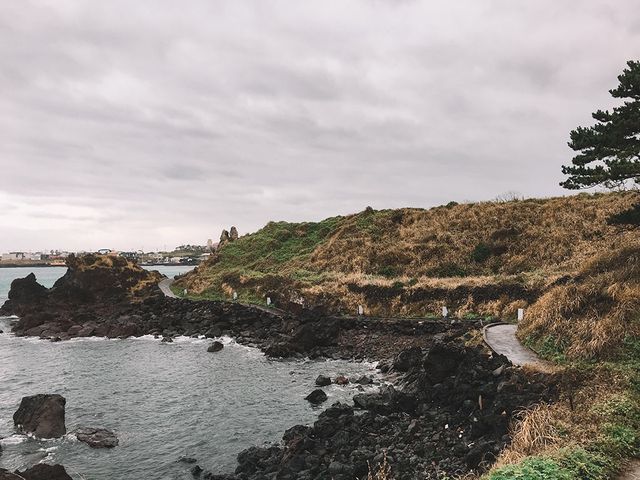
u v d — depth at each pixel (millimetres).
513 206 54719
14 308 63438
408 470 13680
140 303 57438
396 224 62656
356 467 14148
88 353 38344
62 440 19531
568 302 21734
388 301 41219
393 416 18484
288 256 68500
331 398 23734
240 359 33750
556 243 44250
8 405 24625
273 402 23641
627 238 37562
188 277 75750
